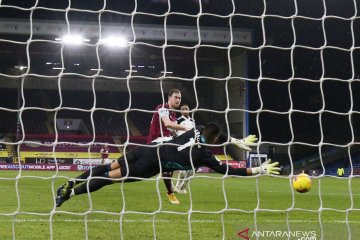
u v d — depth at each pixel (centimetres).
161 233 1670
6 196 2942
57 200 1606
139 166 1557
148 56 8450
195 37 7269
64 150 8438
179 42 7519
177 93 1836
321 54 1395
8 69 9419
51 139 8750
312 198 3359
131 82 9669
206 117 9031
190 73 9375
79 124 9612
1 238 1525
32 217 1928
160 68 9219
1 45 8275
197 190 3806
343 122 7981
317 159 8188
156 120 2145
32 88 9500
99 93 9919
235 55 7562
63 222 1831
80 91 9919
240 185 4691
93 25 6438
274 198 3266
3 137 8700
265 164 1488
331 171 8119
